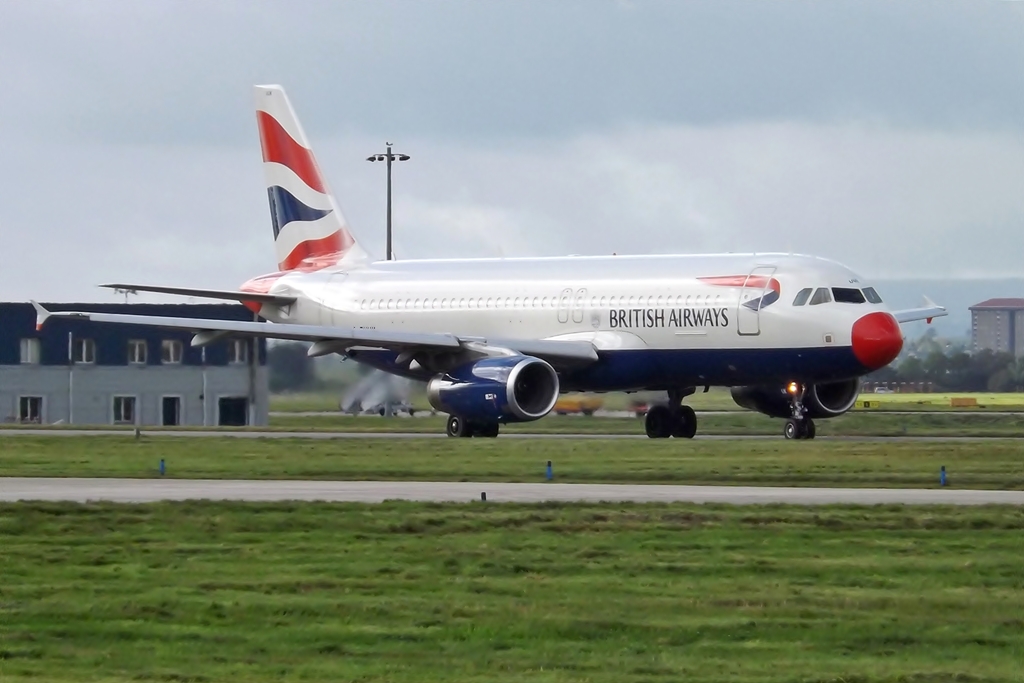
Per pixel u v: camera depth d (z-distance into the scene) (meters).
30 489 139.88
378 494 133.25
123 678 67.75
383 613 79.94
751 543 101.81
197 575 91.31
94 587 87.62
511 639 74.75
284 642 74.31
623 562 94.50
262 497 130.25
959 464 162.50
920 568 92.38
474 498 128.88
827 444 195.50
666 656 71.69
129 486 143.50
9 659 71.44
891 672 68.31
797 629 76.50
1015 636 75.25
